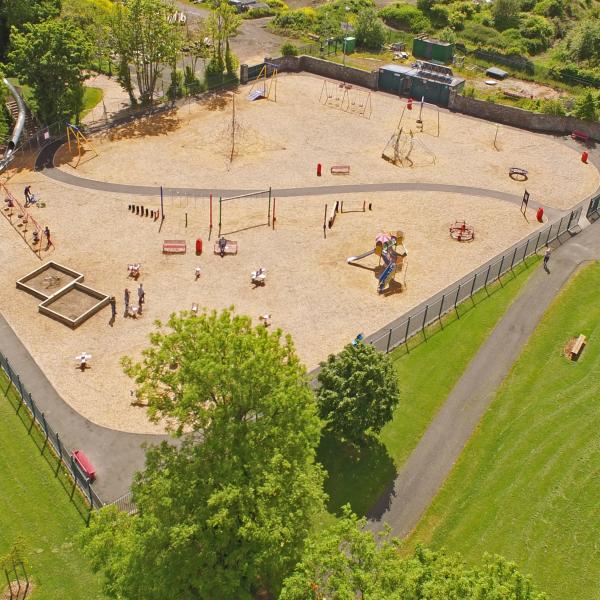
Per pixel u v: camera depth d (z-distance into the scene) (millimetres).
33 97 88125
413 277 65938
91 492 42906
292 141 91500
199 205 75938
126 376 53344
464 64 118500
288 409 37375
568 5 139375
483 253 69812
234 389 35406
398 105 104375
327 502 44375
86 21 104812
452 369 55438
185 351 36344
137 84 104438
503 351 57375
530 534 42781
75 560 40375
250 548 34000
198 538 33500
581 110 94812
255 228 72500
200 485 34906
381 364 46094
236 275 65000
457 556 33312
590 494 45250
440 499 45312
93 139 88625
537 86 111688
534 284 65250
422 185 82312
